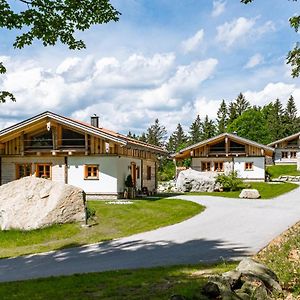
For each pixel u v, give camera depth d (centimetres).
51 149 3031
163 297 749
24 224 1861
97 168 2950
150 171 3788
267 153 4862
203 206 2455
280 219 1936
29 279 1012
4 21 1141
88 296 796
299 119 11762
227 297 687
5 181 3103
